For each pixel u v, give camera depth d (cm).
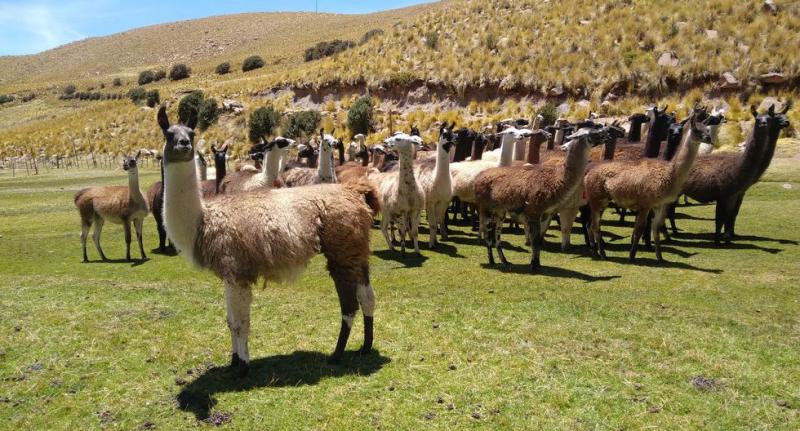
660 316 674
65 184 2750
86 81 8338
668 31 2709
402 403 475
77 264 1155
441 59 3322
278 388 507
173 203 494
